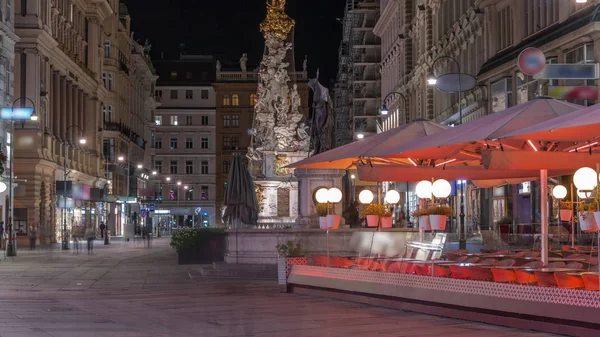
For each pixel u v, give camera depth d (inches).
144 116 4817.9
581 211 736.3
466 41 2112.5
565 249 712.4
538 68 1154.7
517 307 609.0
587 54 1302.9
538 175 957.2
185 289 970.1
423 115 2709.2
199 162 5369.1
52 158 2573.8
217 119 5196.9
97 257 1772.9
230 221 1375.5
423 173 982.4
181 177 5354.3
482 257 728.3
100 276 1200.2
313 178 1280.8
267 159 1722.4
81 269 1360.7
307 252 904.9
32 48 2362.2
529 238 740.0
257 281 1068.5
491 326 622.5
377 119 3855.8
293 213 1717.5
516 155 686.5
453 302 669.9
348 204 1509.6
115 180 3774.6
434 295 692.1
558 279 581.6
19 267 1418.6
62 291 965.2
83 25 3221.0
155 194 5000.0
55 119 2696.9
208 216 5339.6
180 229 1505.9
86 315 708.7
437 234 729.6
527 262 702.5
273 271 1102.4
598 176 677.9
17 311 743.7
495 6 1836.9
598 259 562.9
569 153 697.6
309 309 740.7
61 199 2655.0
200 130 5374.0
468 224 1835.6
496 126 684.1
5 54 2116.1
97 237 3366.1
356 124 3976.4
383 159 976.3
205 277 1130.7
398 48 3186.5
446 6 2369.6
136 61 4461.1
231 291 931.3
